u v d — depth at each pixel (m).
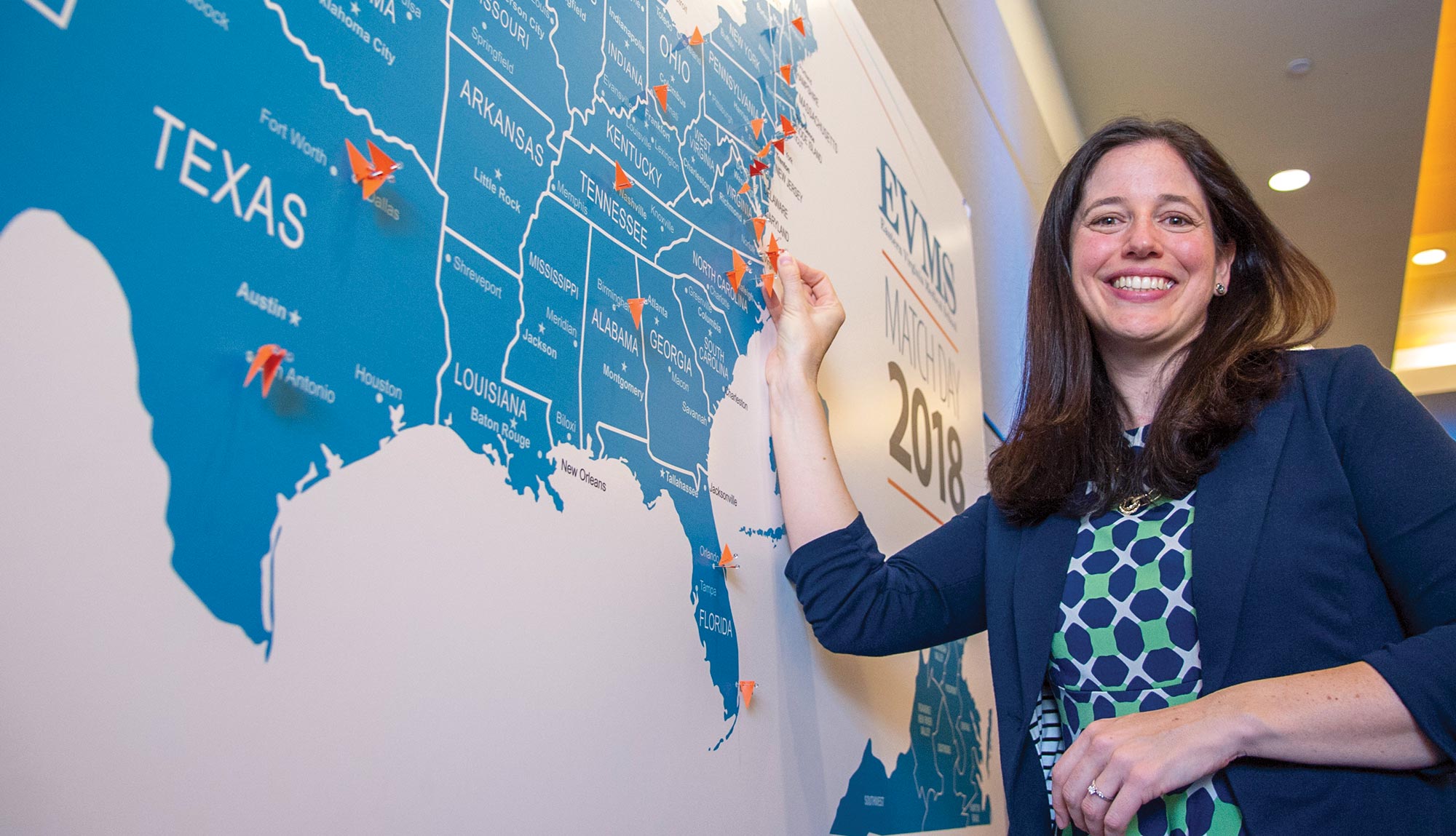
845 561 1.06
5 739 0.38
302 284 0.54
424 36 0.67
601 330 0.83
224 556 0.48
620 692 0.76
